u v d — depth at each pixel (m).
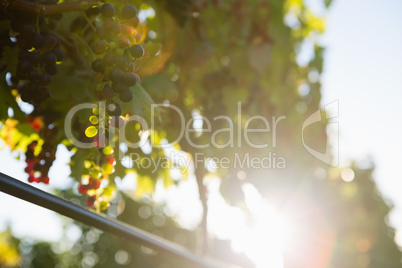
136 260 28.86
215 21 3.65
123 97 1.56
